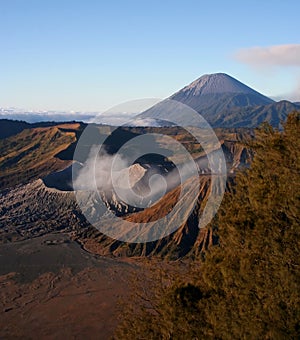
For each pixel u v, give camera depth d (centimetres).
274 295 1154
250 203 1406
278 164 1321
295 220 1188
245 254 1255
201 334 1378
